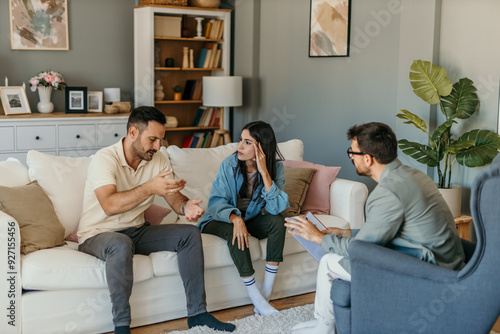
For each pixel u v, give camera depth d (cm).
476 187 195
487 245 197
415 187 217
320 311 249
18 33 542
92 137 540
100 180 262
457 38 402
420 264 207
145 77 575
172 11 568
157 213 303
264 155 293
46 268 245
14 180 287
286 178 347
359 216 340
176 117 631
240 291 304
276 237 293
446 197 385
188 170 342
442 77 383
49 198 288
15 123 502
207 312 273
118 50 598
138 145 272
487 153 368
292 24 552
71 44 571
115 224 274
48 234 265
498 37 375
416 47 426
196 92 621
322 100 523
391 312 215
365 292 217
